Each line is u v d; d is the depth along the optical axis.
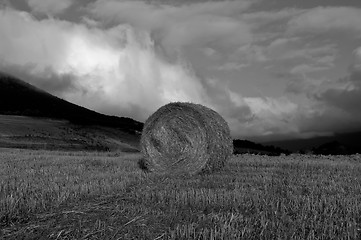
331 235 6.88
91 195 10.60
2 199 9.27
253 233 7.06
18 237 7.21
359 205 8.71
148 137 16.72
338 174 14.30
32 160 19.48
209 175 14.85
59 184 12.04
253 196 9.70
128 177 13.92
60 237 7.16
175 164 16.05
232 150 16.31
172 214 8.32
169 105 16.42
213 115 16.19
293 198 9.47
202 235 6.95
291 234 6.93
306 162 18.50
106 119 76.94
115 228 7.53
